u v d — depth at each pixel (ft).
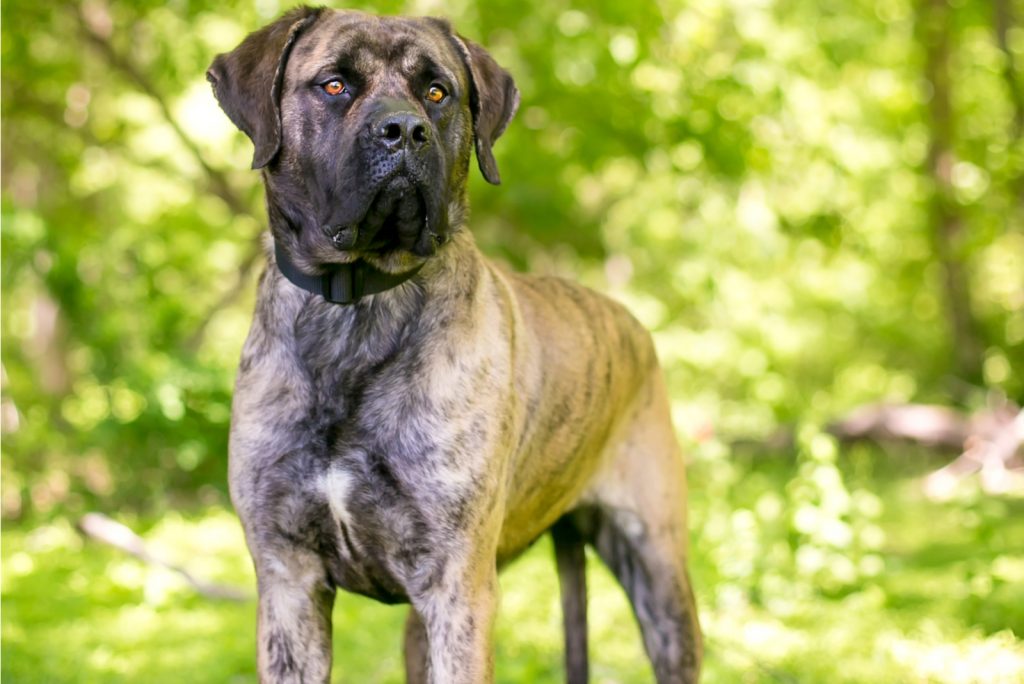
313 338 13.28
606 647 21.63
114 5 37.45
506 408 13.74
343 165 12.79
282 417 13.26
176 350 34.81
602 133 36.83
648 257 48.11
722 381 46.78
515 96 14.73
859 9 43.47
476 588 13.41
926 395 48.88
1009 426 37.06
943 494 35.22
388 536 13.32
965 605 22.68
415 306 13.33
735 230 43.06
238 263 46.47
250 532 13.51
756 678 19.25
